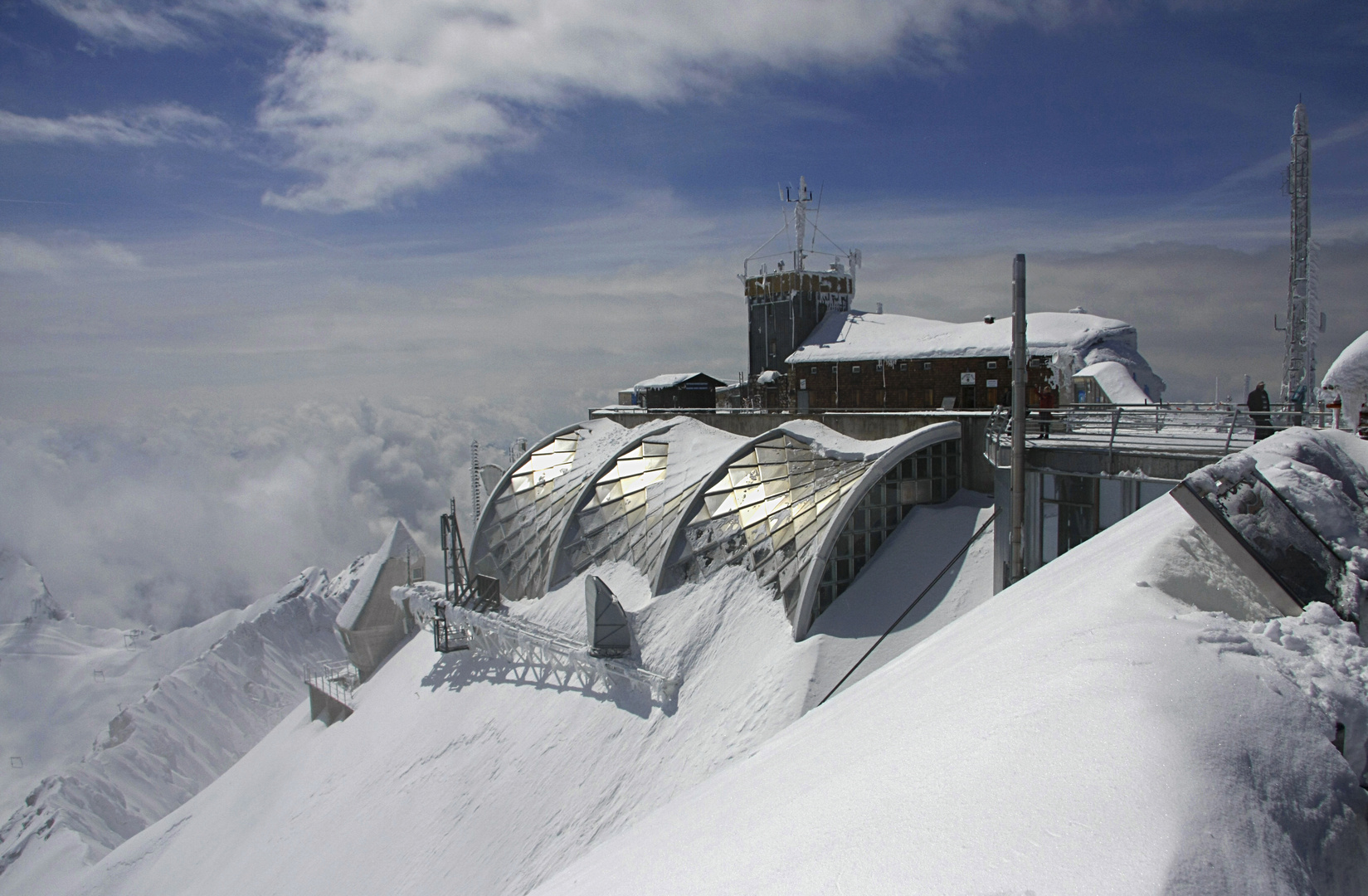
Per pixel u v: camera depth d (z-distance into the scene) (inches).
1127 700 181.8
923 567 943.0
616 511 1438.2
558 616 1365.7
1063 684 201.6
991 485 1024.2
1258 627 222.8
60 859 2420.0
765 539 1092.5
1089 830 140.3
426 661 1555.1
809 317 2127.2
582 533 1478.8
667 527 1270.9
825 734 299.4
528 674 1266.0
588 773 989.2
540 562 1565.0
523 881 894.4
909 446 1011.3
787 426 1237.1
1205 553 264.5
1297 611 234.1
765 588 1045.2
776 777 273.0
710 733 908.0
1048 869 132.1
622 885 226.4
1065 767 163.2
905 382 1556.3
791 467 1152.8
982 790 166.1
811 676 866.8
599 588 1125.1
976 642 301.7
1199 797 143.9
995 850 142.0
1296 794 159.5
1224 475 259.6
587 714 1082.7
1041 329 1381.6
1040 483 674.2
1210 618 231.1
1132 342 1368.1
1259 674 196.4
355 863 1108.5
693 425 1524.4
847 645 890.1
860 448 1114.7
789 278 2111.2
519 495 1779.0
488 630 1359.5
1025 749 175.9
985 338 1439.5
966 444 1066.1
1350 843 159.2
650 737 974.4
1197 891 120.4
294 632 4515.3
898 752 213.8
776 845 189.0
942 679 267.9
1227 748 162.7
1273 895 125.3
